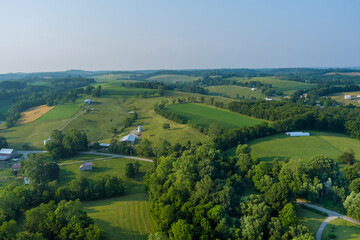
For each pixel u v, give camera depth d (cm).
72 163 13175
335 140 14388
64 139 14212
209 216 6512
